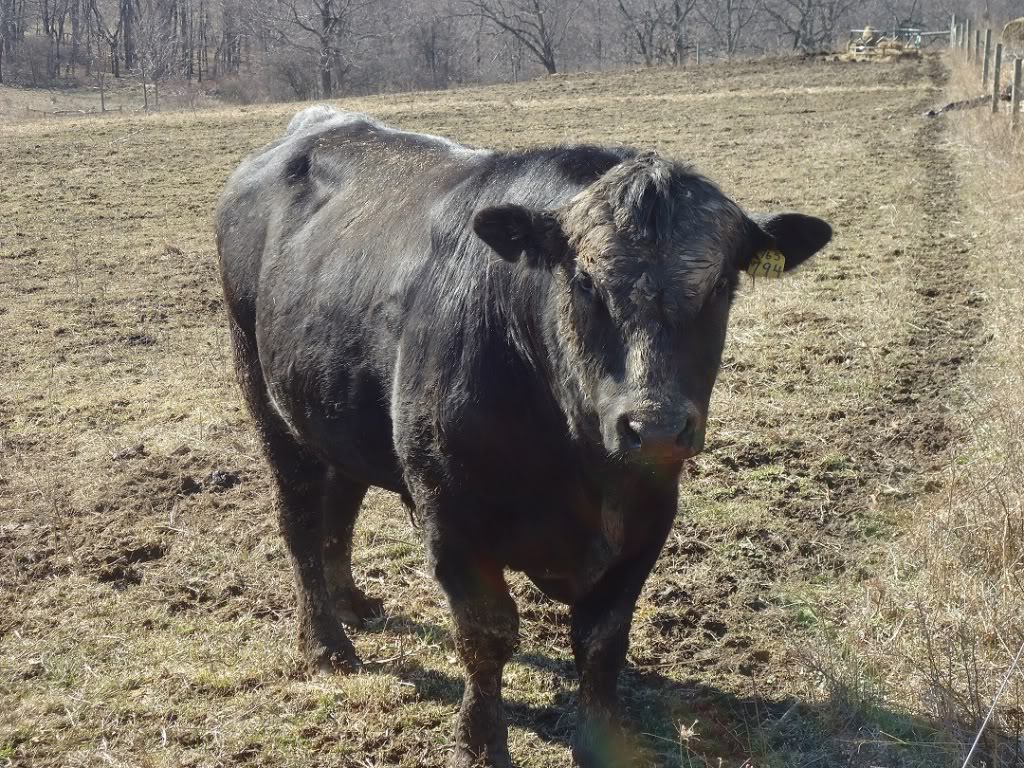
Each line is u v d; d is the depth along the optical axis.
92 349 9.69
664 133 23.05
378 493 6.68
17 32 85.44
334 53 63.56
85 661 4.91
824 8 77.19
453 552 3.98
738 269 3.64
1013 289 9.69
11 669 4.85
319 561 5.05
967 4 85.25
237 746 4.29
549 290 3.64
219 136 24.92
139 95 70.75
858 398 7.70
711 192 3.57
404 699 4.62
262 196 5.49
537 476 3.79
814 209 14.18
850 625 4.89
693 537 5.86
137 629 5.20
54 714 4.54
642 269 3.33
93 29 96.12
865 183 15.82
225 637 5.12
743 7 75.88
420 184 4.61
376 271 4.43
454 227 4.16
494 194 4.13
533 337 3.71
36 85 75.50
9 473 6.94
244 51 89.00
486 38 79.25
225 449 7.25
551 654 4.93
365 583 5.67
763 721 4.33
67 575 5.72
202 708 4.55
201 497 6.59
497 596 4.01
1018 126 17.36
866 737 4.12
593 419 3.51
